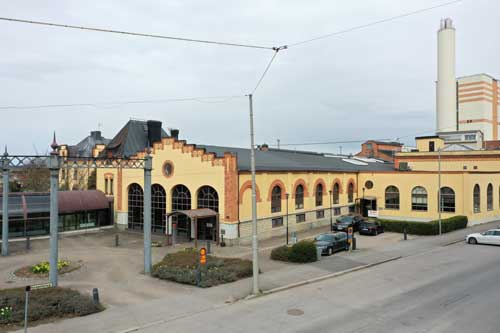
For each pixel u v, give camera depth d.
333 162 49.88
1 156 20.14
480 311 14.34
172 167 34.50
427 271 21.11
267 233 33.50
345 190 45.34
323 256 25.38
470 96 74.44
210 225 31.20
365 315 14.12
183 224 34.09
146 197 21.66
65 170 61.75
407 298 16.12
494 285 17.95
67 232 36.09
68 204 36.03
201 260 18.86
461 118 75.62
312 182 39.69
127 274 21.34
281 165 36.84
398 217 43.97
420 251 27.42
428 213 41.91
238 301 16.12
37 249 29.28
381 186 45.38
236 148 41.75
